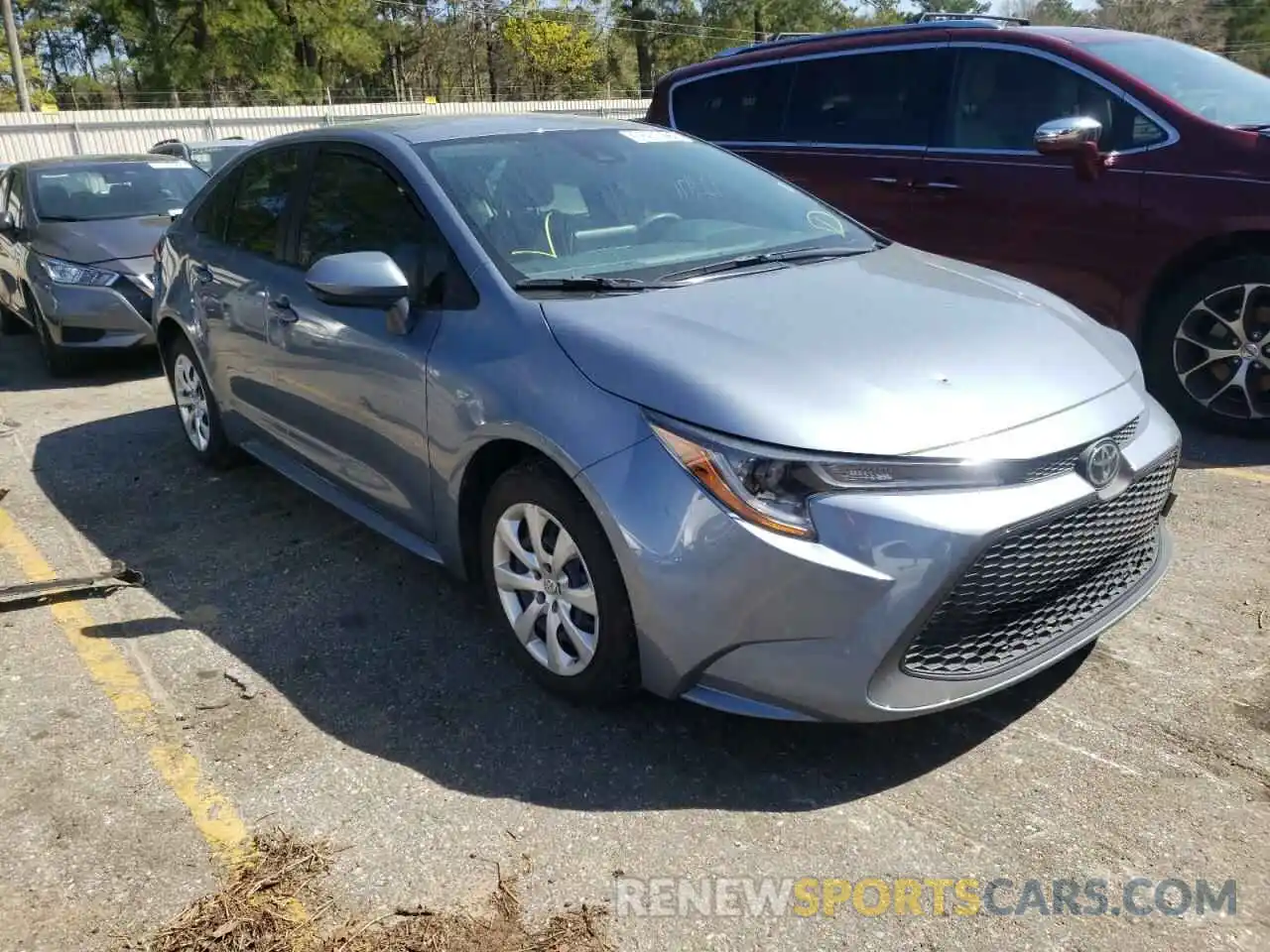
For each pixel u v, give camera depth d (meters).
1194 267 5.14
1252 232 4.88
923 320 3.03
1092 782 2.69
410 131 3.85
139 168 8.92
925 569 2.43
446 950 2.22
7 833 2.60
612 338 2.83
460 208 3.40
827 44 6.50
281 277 4.15
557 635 3.04
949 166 5.85
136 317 7.39
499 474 3.24
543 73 54.19
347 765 2.85
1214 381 5.22
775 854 2.48
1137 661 3.23
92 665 3.40
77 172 8.62
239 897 2.37
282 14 38.59
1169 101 5.16
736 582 2.50
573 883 2.40
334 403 3.79
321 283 3.27
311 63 42.66
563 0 53.97
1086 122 5.05
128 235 7.77
